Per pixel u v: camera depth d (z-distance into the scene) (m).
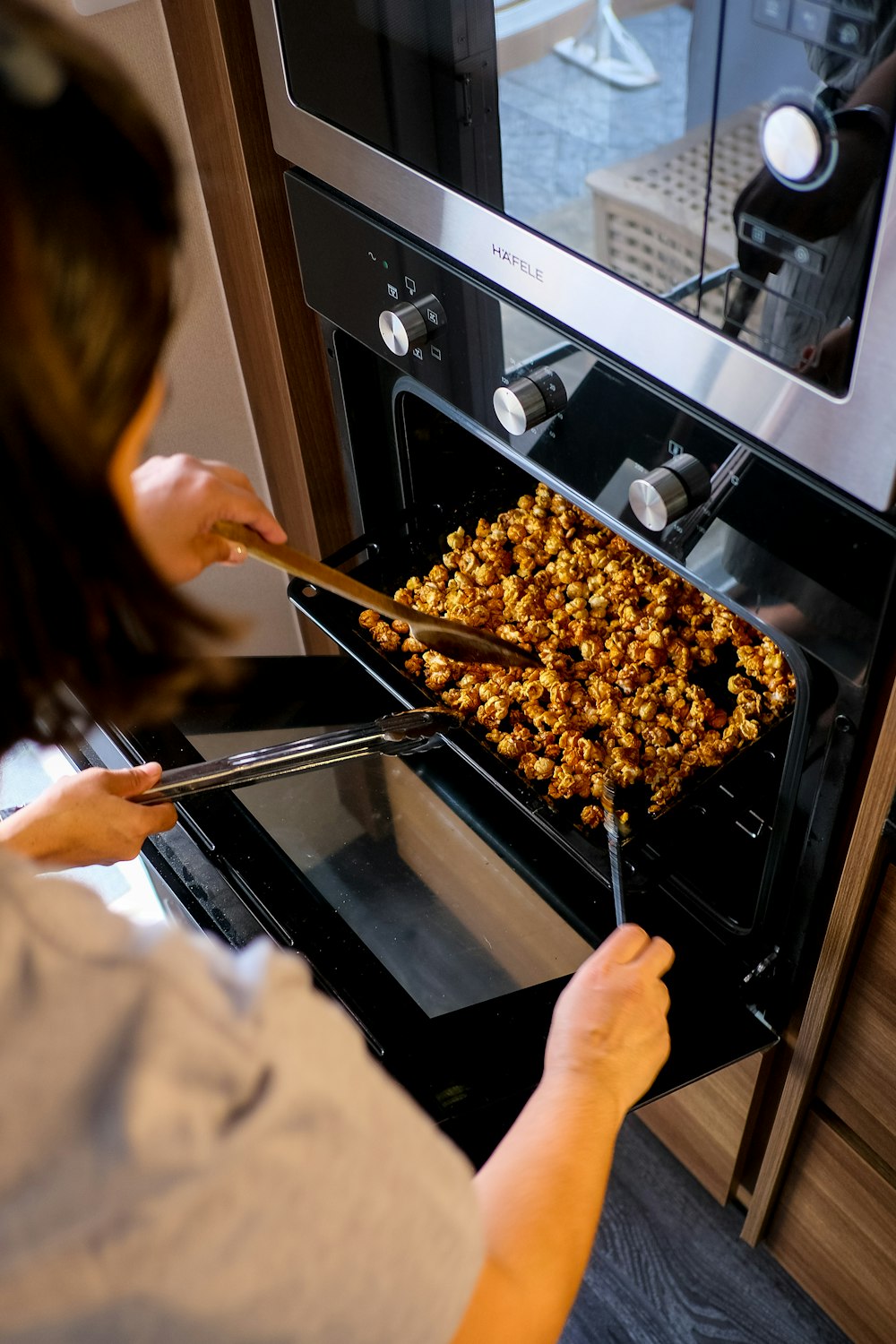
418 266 0.85
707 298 0.64
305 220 0.95
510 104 0.68
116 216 0.29
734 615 1.03
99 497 0.30
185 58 0.97
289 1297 0.36
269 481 1.33
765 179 0.56
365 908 0.94
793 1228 1.16
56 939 0.34
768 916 0.88
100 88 0.29
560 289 0.73
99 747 1.03
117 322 0.30
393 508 1.18
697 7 0.54
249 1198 0.34
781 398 0.63
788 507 0.68
